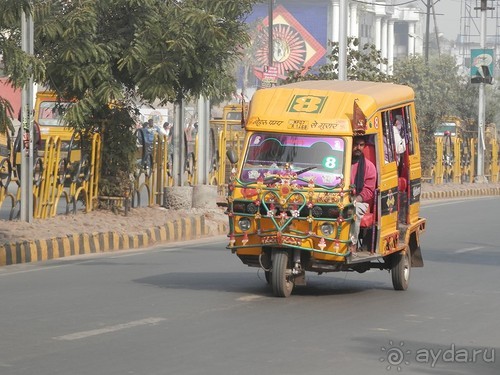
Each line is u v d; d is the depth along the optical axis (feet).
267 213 48.75
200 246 74.23
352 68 127.75
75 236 67.67
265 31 319.27
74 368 33.09
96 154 79.77
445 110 159.22
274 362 34.58
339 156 49.49
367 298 50.44
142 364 33.78
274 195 48.80
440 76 267.59
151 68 76.43
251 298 49.06
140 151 88.48
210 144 104.99
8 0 56.54
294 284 50.85
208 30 76.64
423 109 156.76
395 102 54.49
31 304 45.91
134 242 72.95
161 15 78.02
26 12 57.52
